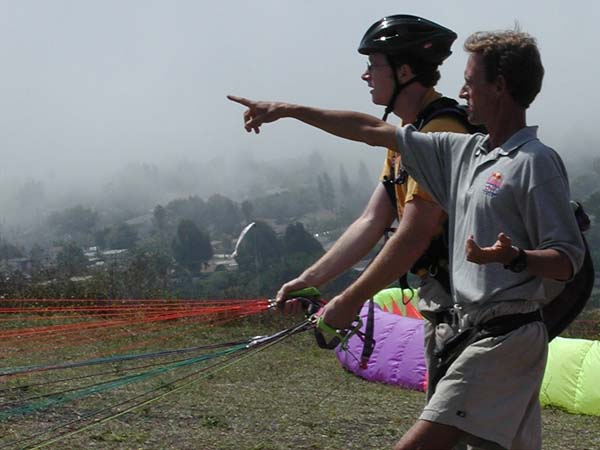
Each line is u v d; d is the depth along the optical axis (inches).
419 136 141.1
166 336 450.0
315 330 148.9
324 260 162.4
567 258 125.7
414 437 129.3
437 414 129.2
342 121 144.3
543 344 132.0
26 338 423.5
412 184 145.4
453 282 135.9
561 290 135.9
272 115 146.5
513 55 132.8
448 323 151.9
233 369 374.0
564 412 344.8
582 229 137.4
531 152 129.8
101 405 276.5
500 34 135.4
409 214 144.6
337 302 144.5
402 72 159.0
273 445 250.1
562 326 138.1
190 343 442.6
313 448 250.8
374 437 269.4
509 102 134.1
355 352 396.2
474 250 121.8
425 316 157.8
